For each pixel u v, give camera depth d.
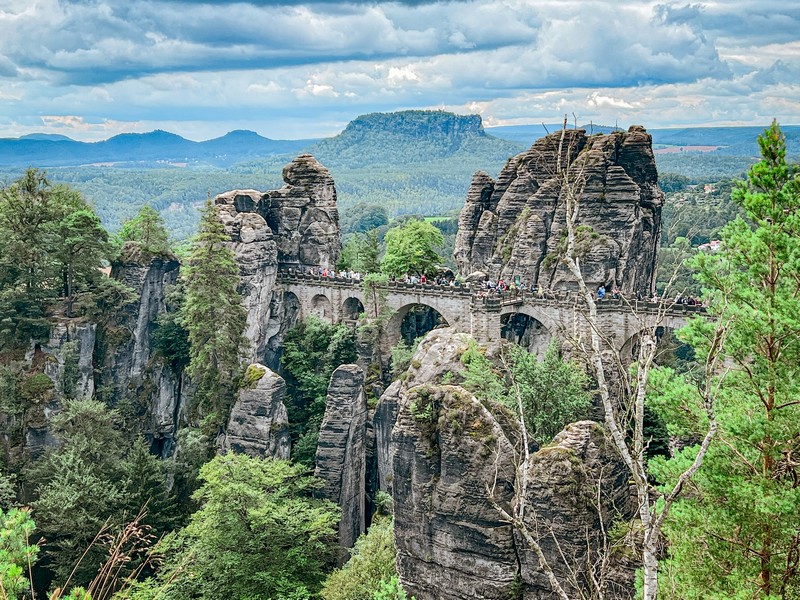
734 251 34.72
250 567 65.56
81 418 87.19
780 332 32.06
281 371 108.12
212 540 66.62
